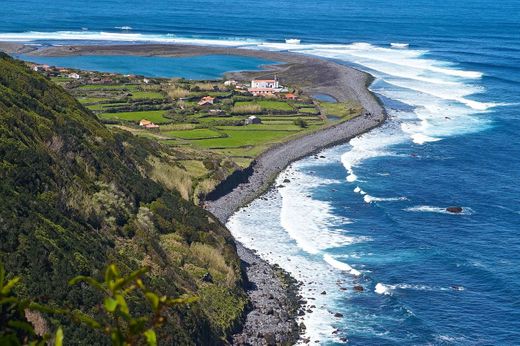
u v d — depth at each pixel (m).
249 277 67.31
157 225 65.06
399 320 59.09
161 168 86.25
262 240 76.94
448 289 64.44
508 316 59.75
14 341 9.20
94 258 47.84
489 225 80.69
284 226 80.81
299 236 77.62
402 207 86.31
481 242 75.50
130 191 67.31
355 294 63.91
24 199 47.59
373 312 60.59
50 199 51.16
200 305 54.72
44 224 46.41
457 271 68.12
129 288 10.29
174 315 47.78
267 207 87.81
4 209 44.62
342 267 69.44
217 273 62.34
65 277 42.56
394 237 76.69
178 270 57.88
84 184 59.88
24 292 39.25
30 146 56.12
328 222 81.81
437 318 59.50
